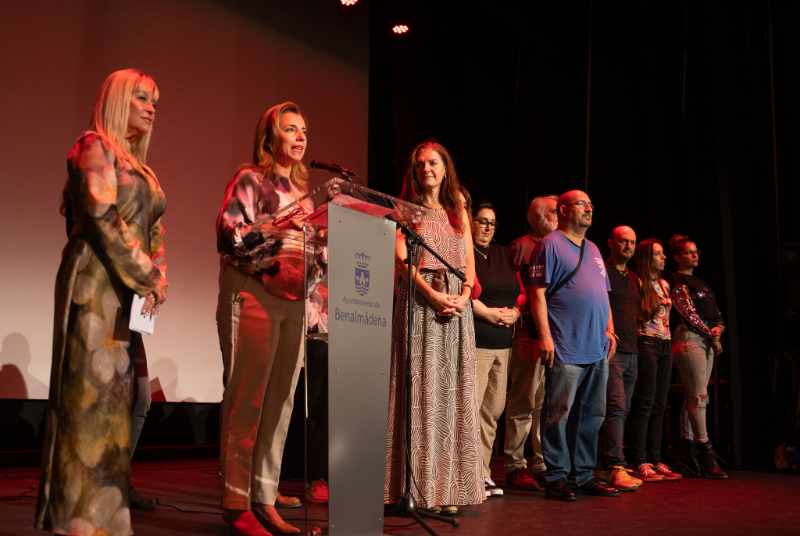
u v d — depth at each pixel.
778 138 5.75
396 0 7.22
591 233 6.75
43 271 4.70
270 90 6.03
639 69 6.73
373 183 7.61
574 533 2.39
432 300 2.72
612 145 6.77
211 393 5.51
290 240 2.29
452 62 7.77
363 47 6.82
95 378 1.78
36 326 4.65
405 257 2.79
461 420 2.77
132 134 2.03
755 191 5.29
